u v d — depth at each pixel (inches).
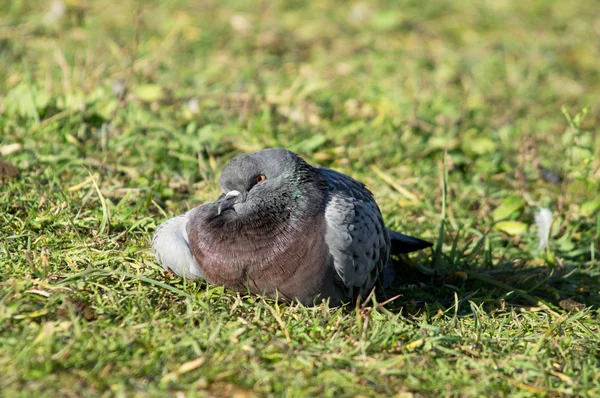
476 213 479.2
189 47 685.9
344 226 343.6
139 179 451.5
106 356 279.4
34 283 326.6
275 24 756.0
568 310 385.1
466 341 325.1
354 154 521.0
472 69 715.4
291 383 278.4
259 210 343.3
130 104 529.7
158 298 334.6
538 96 676.1
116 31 692.1
